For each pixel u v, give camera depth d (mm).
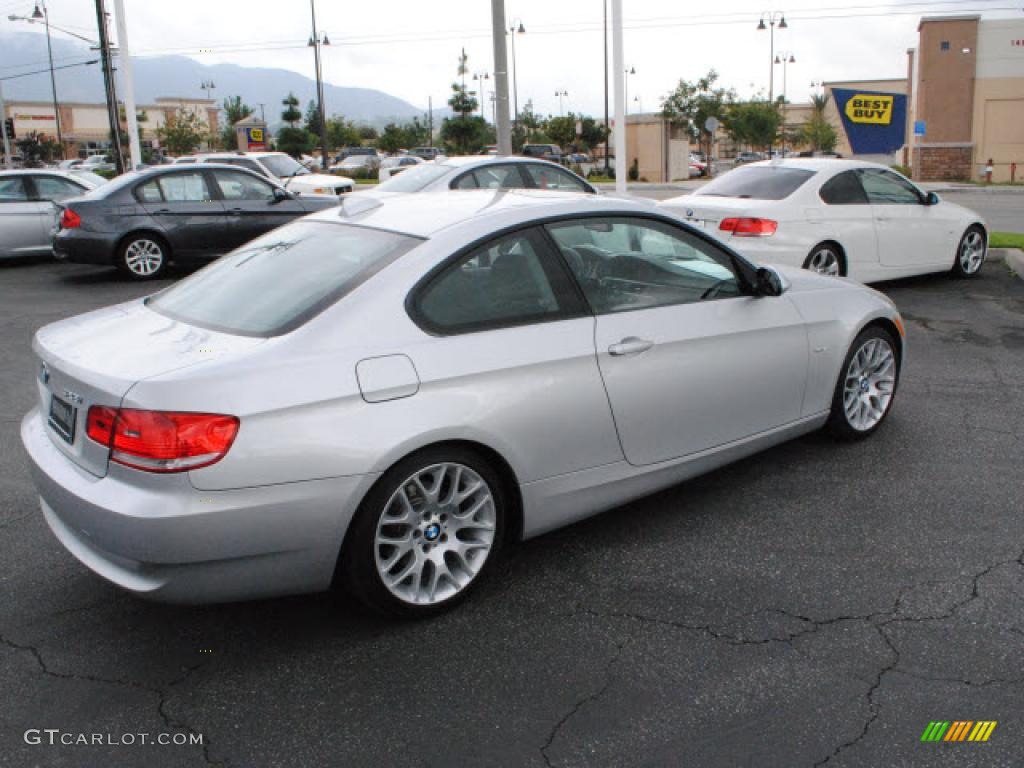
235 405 2898
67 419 3252
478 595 3600
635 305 3908
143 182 11938
